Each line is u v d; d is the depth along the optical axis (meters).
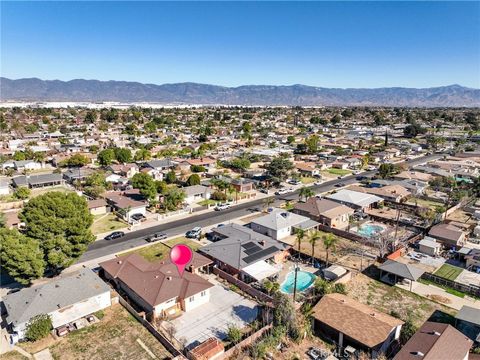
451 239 62.66
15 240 44.22
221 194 90.62
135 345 37.31
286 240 64.81
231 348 36.03
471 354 35.47
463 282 51.06
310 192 85.69
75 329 39.50
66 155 134.38
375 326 37.03
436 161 133.88
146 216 77.75
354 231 70.12
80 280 44.19
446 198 90.56
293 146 177.88
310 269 55.00
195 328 40.50
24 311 38.34
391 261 52.66
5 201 86.06
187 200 88.50
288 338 38.34
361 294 47.84
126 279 46.66
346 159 138.75
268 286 47.06
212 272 53.56
